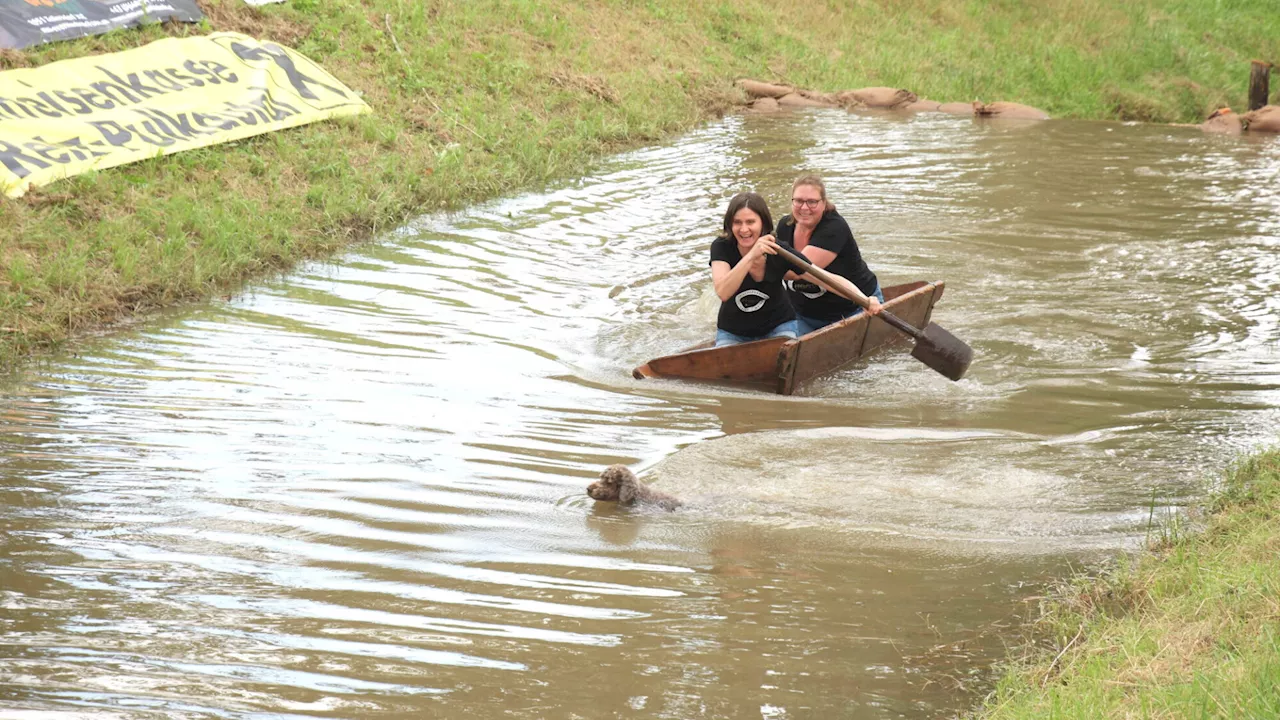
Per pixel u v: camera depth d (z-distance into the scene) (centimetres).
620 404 1397
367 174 2434
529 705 745
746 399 1430
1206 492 1100
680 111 3634
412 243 2203
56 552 957
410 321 1730
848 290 1491
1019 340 1653
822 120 3803
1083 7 5750
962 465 1189
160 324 1700
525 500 1097
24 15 2331
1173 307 1802
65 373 1473
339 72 2827
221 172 2239
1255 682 643
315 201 2270
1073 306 1814
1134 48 5512
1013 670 783
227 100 2433
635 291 1923
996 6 5572
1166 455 1209
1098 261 2084
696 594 912
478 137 2845
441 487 1121
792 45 4544
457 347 1608
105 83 2262
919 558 983
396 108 2811
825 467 1187
